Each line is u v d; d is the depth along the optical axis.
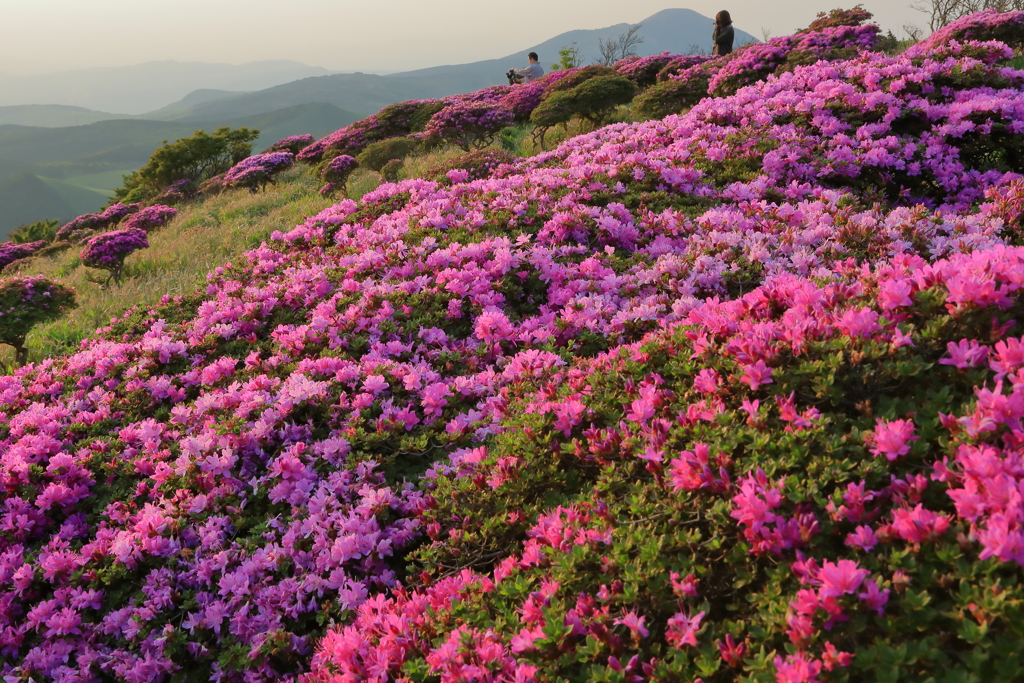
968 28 15.77
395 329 5.73
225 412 4.98
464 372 5.21
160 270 14.45
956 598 1.70
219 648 3.54
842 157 8.11
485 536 3.27
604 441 3.14
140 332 7.87
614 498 2.88
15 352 10.22
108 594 3.96
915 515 1.86
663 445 2.83
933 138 8.45
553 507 3.25
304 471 4.18
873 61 10.66
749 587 2.12
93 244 14.22
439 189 9.67
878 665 1.65
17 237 49.06
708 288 5.38
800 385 2.68
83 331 10.87
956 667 1.58
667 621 2.18
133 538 4.05
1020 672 1.50
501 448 3.67
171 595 3.79
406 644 2.64
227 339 6.87
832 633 1.81
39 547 4.55
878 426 2.22
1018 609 1.57
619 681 1.98
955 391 2.44
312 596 3.53
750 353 2.81
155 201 34.72
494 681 2.29
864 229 5.55
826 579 1.75
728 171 8.45
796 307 3.03
